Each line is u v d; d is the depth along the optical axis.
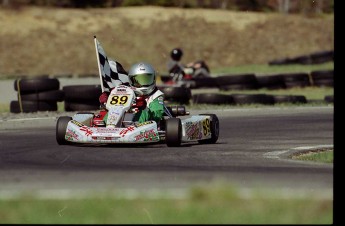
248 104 54.00
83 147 30.22
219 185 16.69
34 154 28.12
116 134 29.45
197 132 31.92
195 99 54.53
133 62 124.06
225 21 139.62
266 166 24.55
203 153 28.77
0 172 22.06
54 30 125.56
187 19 137.88
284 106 53.91
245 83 71.75
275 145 32.72
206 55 129.88
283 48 134.88
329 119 46.84
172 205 15.25
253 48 133.62
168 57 126.62
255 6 151.62
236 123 44.41
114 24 131.75
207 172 22.05
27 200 16.06
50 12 131.50
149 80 31.52
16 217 14.59
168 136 30.48
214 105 53.62
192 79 71.94
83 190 17.50
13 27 124.25
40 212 14.90
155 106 31.55
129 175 21.02
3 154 28.28
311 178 20.28
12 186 18.81
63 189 17.98
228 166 24.52
